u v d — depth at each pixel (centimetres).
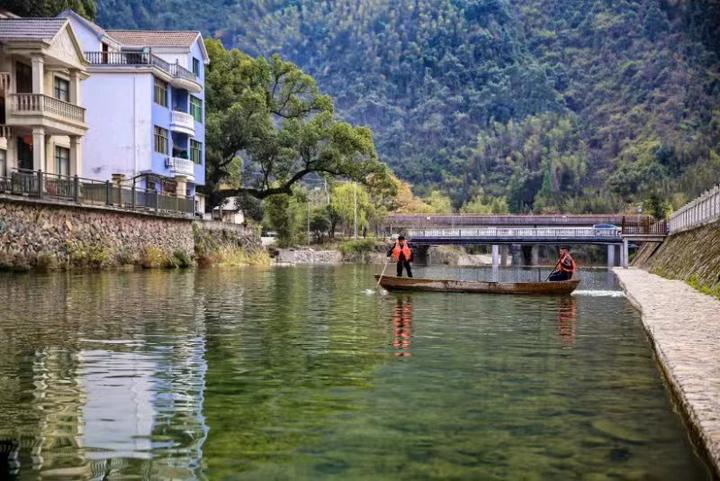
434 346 1192
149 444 633
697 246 3262
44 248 2797
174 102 4672
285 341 1221
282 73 5859
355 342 1223
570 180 18775
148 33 4919
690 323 1420
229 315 1599
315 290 2525
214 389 843
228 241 5056
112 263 3234
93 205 3089
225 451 616
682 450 629
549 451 624
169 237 3950
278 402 785
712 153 16312
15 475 557
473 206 16362
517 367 1007
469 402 793
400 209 13350
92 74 4219
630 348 1197
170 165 4488
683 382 809
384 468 579
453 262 11469
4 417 711
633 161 18750
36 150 3117
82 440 644
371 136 5753
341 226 11244
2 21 3203
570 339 1304
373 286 2809
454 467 582
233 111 5319
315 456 605
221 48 5812
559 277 2612
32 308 1600
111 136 4228
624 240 6881
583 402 797
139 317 1497
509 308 1920
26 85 3341
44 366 959
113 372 927
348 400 798
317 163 5681
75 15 4250
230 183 6569
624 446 639
